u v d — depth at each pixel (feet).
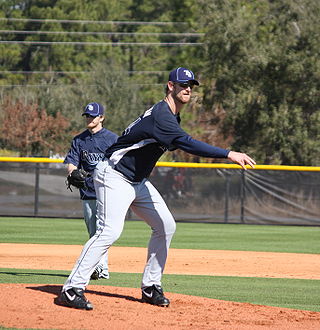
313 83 305.12
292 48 307.78
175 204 207.82
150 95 596.70
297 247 145.38
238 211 206.69
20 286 70.08
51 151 449.89
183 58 477.77
